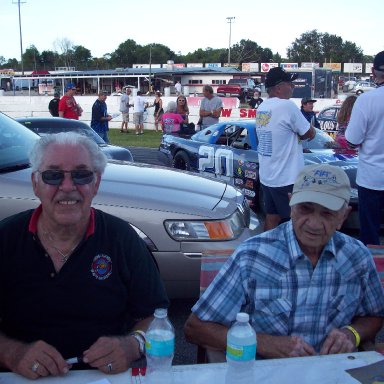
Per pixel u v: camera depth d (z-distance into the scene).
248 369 1.94
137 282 2.46
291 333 2.44
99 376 2.05
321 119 15.34
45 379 2.02
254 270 2.44
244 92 48.91
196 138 9.16
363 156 4.39
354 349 2.42
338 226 2.43
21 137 4.65
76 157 2.32
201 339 2.48
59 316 2.34
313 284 2.42
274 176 5.11
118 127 25.17
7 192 3.83
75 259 2.34
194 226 3.88
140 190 4.04
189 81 60.50
